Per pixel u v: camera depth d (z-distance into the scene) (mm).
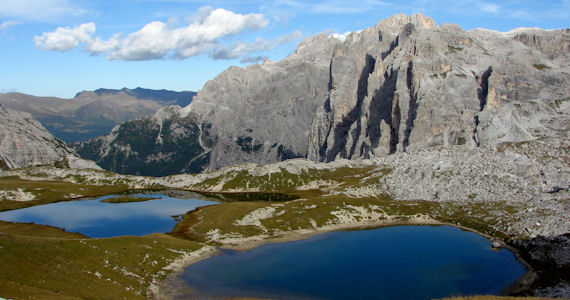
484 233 147500
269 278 102062
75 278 82438
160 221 174625
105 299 77562
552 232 127375
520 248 127125
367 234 147500
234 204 181500
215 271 105812
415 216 172000
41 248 88750
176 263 107562
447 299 71000
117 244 105438
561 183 187625
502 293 93938
